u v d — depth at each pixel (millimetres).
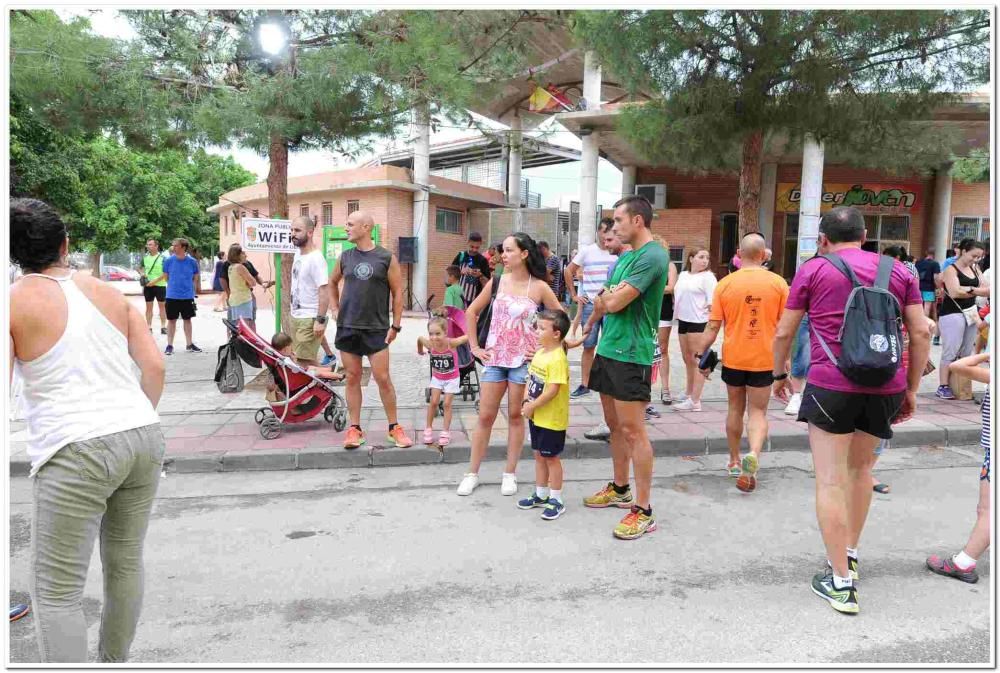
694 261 7141
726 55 7348
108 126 8234
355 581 3605
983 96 11180
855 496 3486
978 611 3264
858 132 7547
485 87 9234
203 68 7770
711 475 5469
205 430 6457
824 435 3352
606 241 6102
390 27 7746
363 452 5754
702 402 7695
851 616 3207
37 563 2348
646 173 20891
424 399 7824
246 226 7957
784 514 4574
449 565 3791
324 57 7156
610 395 4180
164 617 3242
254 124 7082
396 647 2967
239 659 2881
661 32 7062
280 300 9211
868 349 3111
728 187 20031
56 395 2365
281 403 6117
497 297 4953
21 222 2379
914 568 3732
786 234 19828
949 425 6441
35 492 2352
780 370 3766
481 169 29734
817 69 6832
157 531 4324
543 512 4559
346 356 5707
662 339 7461
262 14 7523
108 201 30141
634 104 8531
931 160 10867
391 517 4555
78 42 6918
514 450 4977
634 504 4246
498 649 2939
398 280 5785
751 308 4957
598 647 2947
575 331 7535
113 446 2391
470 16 8750
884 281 3252
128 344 2619
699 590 3475
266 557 3918
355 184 21078
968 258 7496
